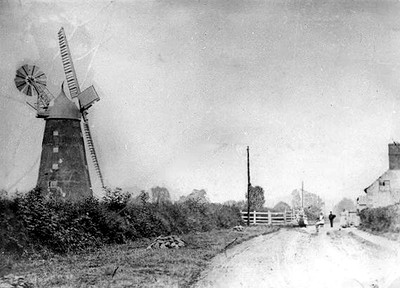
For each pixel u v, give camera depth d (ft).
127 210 66.64
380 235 66.80
